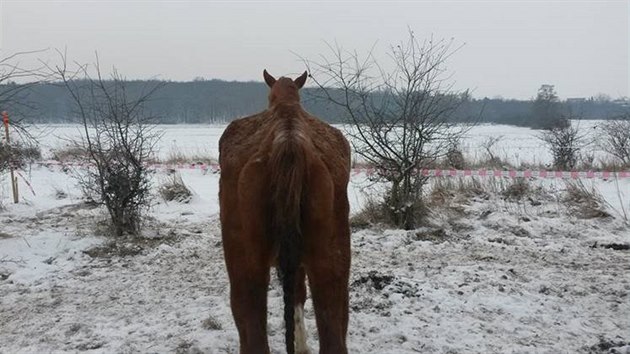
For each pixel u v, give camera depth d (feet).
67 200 44.27
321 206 11.89
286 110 13.15
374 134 33.22
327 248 12.12
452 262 25.94
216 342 17.47
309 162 11.78
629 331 18.19
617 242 29.09
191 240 31.04
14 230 32.78
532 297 21.02
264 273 12.14
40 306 21.35
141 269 25.90
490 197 40.34
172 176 49.88
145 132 51.98
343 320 12.80
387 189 34.45
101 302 21.66
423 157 33.12
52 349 17.37
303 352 16.19
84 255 28.04
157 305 21.20
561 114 123.13
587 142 81.35
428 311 19.75
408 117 32.55
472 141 103.96
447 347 17.01
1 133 34.12
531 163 67.46
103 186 31.68
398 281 22.11
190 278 24.39
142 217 33.94
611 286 22.27
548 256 26.99
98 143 32.19
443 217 33.99
